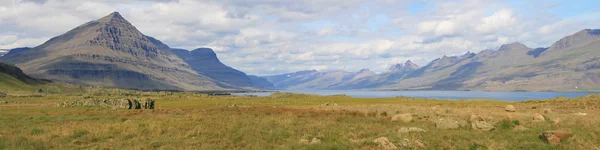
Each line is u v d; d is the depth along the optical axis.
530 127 29.62
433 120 37.38
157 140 24.11
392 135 25.97
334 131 28.25
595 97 75.75
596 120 31.97
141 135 26.72
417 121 36.41
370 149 20.81
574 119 33.53
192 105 94.38
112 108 68.50
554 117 36.53
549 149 21.02
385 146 21.48
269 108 59.69
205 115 43.91
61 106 78.12
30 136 26.06
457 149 21.19
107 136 26.02
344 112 48.16
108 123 34.22
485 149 21.22
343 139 24.56
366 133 27.12
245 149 21.41
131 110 59.72
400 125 33.19
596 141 22.61
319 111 50.44
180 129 29.38
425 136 25.20
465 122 31.41
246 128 29.75
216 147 21.81
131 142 23.67
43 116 45.34
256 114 45.94
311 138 25.36
